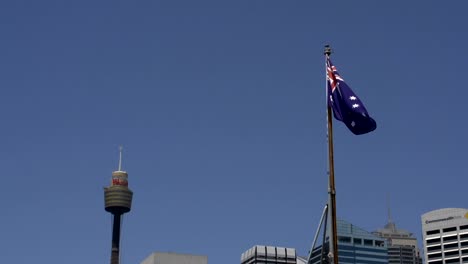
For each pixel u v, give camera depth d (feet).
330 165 140.36
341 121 146.00
